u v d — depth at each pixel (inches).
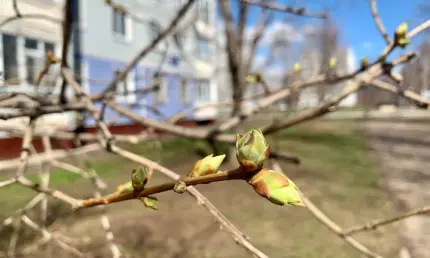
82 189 240.8
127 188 28.4
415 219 207.3
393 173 336.5
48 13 384.5
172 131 84.2
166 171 36.7
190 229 186.9
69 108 66.1
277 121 64.9
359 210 223.3
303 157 421.4
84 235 168.7
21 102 65.8
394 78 58.1
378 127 871.1
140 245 163.3
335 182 295.7
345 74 70.4
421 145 543.5
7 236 158.1
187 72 709.9
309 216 210.5
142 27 608.4
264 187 19.9
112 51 550.6
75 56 484.7
